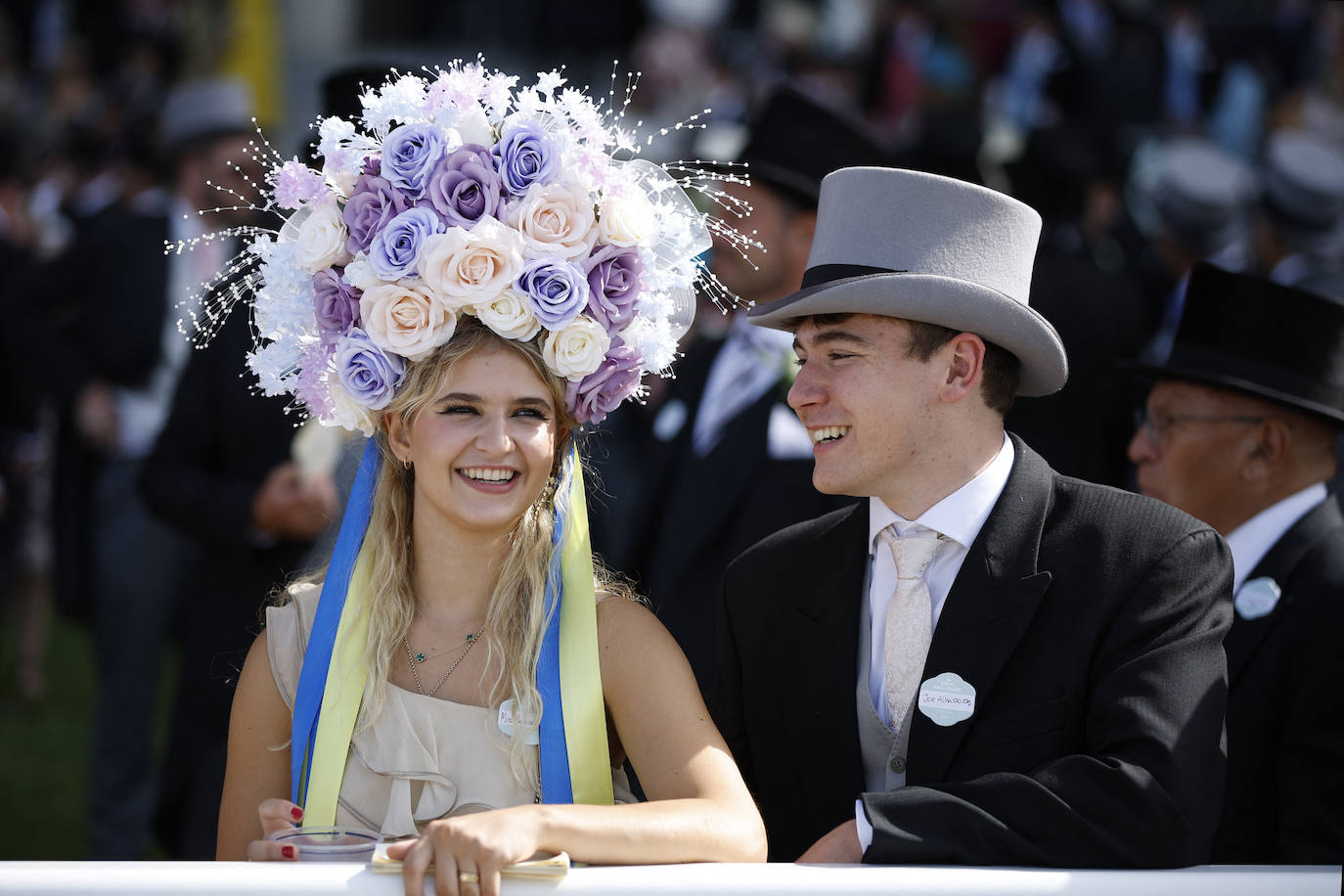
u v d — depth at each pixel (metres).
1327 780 4.13
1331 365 4.71
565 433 3.73
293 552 6.35
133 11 16.22
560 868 3.01
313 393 3.65
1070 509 3.71
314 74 15.49
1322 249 8.72
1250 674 4.31
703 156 10.82
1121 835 3.27
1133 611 3.51
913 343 3.63
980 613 3.60
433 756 3.51
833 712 3.76
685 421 6.03
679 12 16.59
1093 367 6.56
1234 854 4.23
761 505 5.70
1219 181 9.80
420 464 3.54
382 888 2.97
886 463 3.70
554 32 16.44
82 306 8.37
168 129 8.44
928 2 15.12
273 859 3.21
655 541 6.09
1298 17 15.13
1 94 17.52
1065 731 3.53
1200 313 4.89
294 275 3.57
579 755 3.49
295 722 3.57
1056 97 14.27
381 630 3.61
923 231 3.68
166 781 6.27
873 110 15.02
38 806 8.64
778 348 5.87
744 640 3.99
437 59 15.89
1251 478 4.72
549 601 3.61
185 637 6.39
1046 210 7.74
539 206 3.47
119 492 7.94
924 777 3.57
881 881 3.03
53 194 13.31
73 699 10.80
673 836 3.21
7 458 10.34
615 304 3.56
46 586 10.94
